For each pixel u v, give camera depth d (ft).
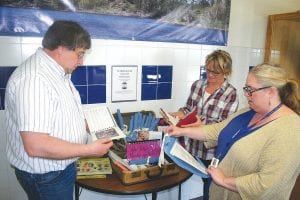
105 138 4.35
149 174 4.77
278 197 3.42
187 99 7.14
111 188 4.54
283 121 3.46
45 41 3.67
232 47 8.32
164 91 7.41
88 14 6.03
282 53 8.93
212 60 5.87
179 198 7.50
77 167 5.08
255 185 3.35
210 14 7.64
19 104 3.30
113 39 6.42
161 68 7.22
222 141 4.27
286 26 8.81
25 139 3.30
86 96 6.41
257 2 8.40
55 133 3.65
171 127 5.08
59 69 3.75
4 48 5.43
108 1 6.19
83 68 6.24
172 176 5.01
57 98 3.60
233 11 8.09
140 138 5.54
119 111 6.55
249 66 8.80
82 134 4.19
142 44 6.81
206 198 6.63
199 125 5.33
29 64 3.58
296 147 3.26
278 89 3.55
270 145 3.41
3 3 5.27
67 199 4.18
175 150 4.50
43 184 3.82
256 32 8.64
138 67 6.88
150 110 7.26
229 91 5.98
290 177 3.31
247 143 3.66
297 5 9.14
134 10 6.52
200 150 6.18
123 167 4.79
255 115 4.02
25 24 5.50
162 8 6.87
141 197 7.47
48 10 5.63
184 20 7.25
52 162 3.75
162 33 7.01
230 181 3.62
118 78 6.69
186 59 7.54
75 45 3.65
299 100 3.67
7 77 5.54
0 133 5.66
